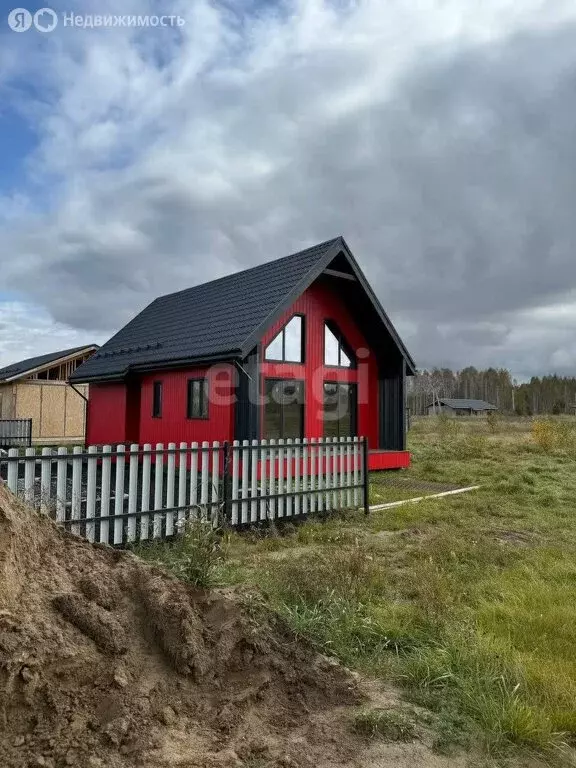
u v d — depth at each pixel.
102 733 2.59
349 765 2.67
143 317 21.78
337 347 16.48
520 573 6.16
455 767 2.74
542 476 14.72
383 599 5.02
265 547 6.90
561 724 3.13
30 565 3.35
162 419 15.73
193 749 2.64
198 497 7.41
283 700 3.22
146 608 3.46
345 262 15.02
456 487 13.10
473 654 3.75
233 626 3.55
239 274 18.64
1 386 25.38
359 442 9.61
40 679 2.67
